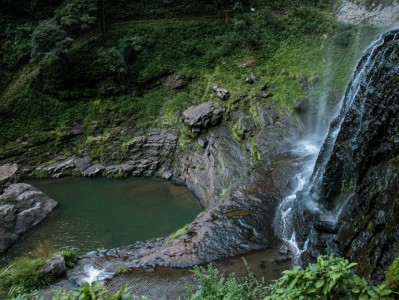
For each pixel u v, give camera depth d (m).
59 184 27.77
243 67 31.14
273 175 21.08
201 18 38.16
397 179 11.53
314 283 5.36
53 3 38.91
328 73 27.72
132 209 24.20
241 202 19.27
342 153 15.95
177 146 28.66
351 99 18.25
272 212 18.39
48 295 14.16
